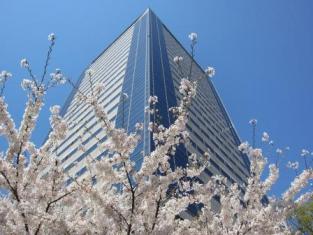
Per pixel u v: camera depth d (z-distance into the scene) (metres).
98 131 56.84
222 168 66.69
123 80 76.81
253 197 12.84
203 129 71.38
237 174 71.31
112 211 9.64
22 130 10.12
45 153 10.66
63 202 10.72
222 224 12.73
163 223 10.16
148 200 10.19
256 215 12.23
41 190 10.28
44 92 10.34
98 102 10.08
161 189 10.23
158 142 10.61
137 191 9.93
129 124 57.91
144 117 55.66
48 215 9.03
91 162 10.70
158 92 66.38
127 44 98.56
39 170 10.46
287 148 13.04
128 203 10.01
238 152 81.56
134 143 9.98
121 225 9.73
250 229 11.91
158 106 61.19
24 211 8.79
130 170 10.06
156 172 10.60
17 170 9.81
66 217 10.20
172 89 72.69
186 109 10.46
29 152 10.70
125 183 10.05
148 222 10.03
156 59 80.44
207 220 11.71
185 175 11.45
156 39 92.75
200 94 89.44
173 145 10.79
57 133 10.98
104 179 10.01
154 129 10.79
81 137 11.75
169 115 61.28
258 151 13.20
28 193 9.98
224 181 13.38
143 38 92.94
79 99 10.09
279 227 12.98
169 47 96.19
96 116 9.95
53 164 10.53
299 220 14.76
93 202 10.00
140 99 63.97
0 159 9.54
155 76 71.69
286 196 12.41
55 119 11.09
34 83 10.34
